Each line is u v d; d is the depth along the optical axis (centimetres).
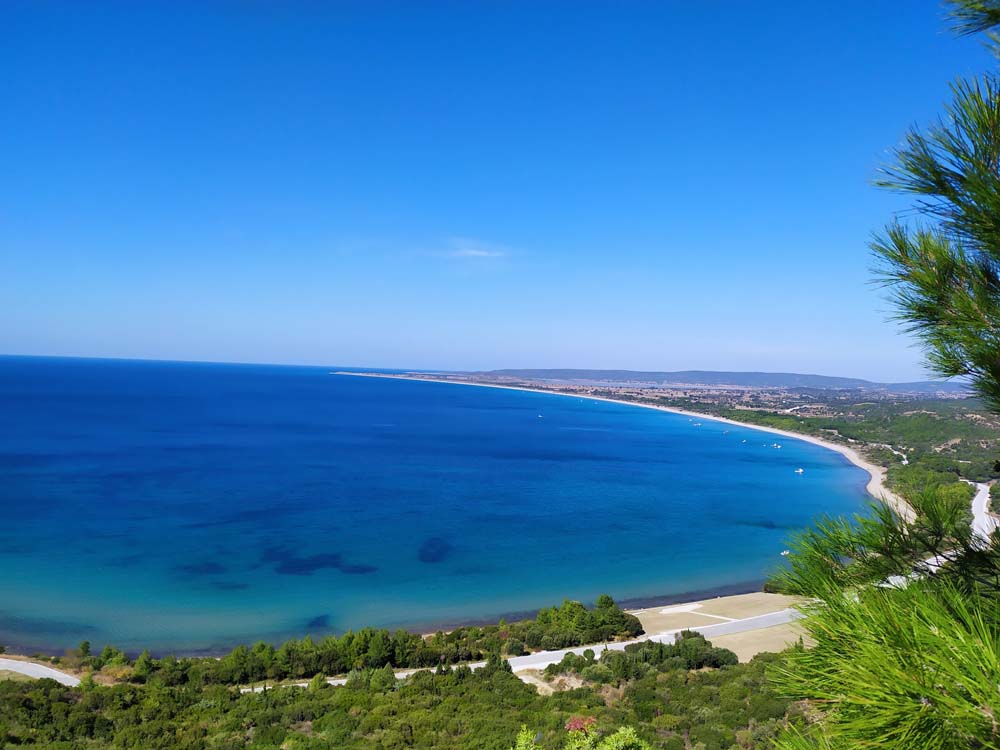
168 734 2681
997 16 295
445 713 2959
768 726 2516
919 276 324
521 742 1093
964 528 336
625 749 1059
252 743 2616
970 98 294
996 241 294
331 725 2811
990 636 212
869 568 332
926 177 306
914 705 198
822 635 270
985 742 186
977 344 309
